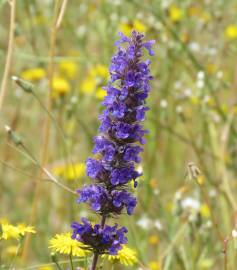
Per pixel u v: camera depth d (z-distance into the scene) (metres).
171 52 1.01
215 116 0.95
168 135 1.01
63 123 1.00
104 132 0.47
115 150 0.47
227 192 0.80
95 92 0.95
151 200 0.86
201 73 0.93
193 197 0.86
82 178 0.85
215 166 0.93
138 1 0.97
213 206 0.84
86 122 1.03
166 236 0.79
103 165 0.47
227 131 0.89
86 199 0.47
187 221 0.74
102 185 0.47
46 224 0.90
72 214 0.83
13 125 0.94
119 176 0.47
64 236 0.54
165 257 0.79
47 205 0.92
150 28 1.04
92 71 1.02
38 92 1.02
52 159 0.97
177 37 0.91
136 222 0.83
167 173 1.00
